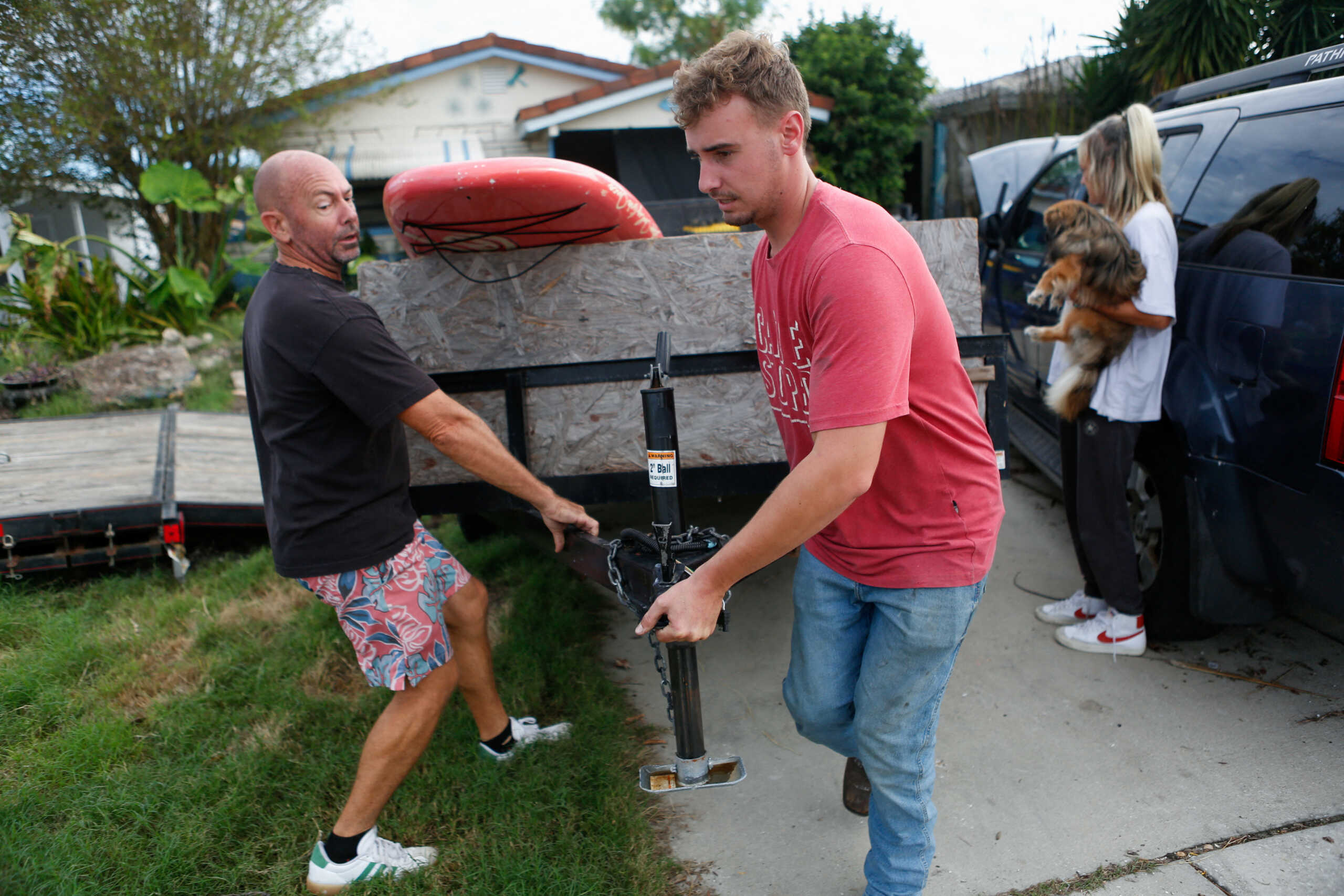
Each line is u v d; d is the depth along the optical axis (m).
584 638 3.17
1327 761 2.37
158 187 7.95
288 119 9.20
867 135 11.23
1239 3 6.11
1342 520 2.23
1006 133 10.77
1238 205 2.77
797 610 1.84
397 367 1.84
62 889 1.97
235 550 4.14
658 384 1.55
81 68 7.64
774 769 2.51
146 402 6.32
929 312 1.49
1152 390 2.70
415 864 2.08
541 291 2.49
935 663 1.65
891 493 1.59
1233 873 2.01
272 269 1.93
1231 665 2.89
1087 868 2.07
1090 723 2.64
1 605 3.37
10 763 2.46
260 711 2.70
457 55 10.02
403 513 2.03
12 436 4.69
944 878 2.07
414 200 2.13
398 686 1.95
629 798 2.31
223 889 2.06
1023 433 4.30
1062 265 2.67
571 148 10.55
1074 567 3.67
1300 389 2.34
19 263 7.60
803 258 1.46
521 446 2.54
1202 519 2.71
